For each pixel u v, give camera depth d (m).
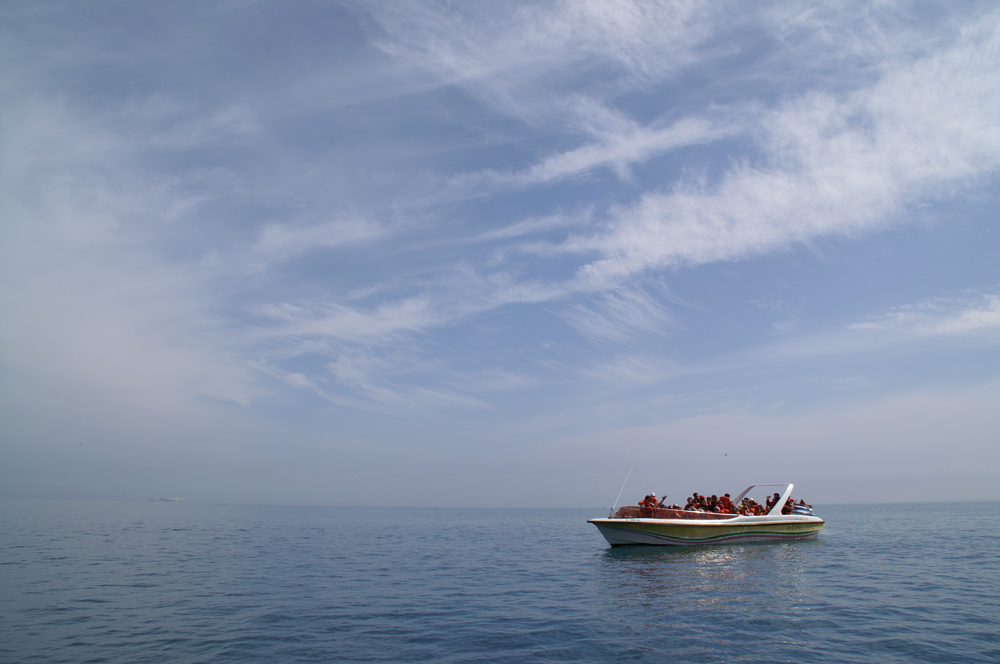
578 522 66.56
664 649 10.37
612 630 11.70
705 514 25.91
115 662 9.66
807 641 10.80
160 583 17.53
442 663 9.70
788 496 28.77
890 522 54.56
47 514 66.38
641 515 25.44
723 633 11.38
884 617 12.59
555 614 13.25
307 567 21.66
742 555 23.08
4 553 24.89
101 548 27.64
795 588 15.99
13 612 13.34
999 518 63.03
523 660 9.85
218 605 14.25
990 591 15.67
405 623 12.46
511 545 31.86
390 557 25.47
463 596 15.62
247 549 28.55
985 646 10.46
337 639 11.15
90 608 13.81
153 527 45.59
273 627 12.05
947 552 25.19
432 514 110.06
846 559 22.23
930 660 9.70
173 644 10.77
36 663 9.62
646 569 19.81
